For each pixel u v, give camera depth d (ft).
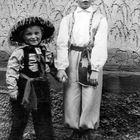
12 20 16.79
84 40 12.80
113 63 15.57
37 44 12.50
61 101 15.14
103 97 14.84
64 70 12.71
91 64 12.59
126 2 15.40
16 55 12.18
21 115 12.42
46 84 12.50
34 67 12.32
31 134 14.32
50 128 12.52
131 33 15.42
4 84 16.06
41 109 12.39
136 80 14.76
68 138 13.58
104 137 14.23
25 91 12.20
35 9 16.47
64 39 12.88
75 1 15.92
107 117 14.73
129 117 14.57
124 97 14.75
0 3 16.88
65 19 13.12
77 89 13.09
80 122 12.97
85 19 12.93
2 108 15.52
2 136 14.30
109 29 15.60
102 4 15.66
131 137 14.19
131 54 15.43
